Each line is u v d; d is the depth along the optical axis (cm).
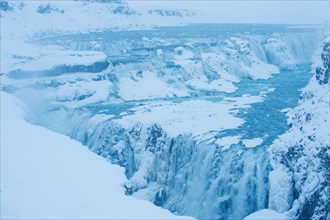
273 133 3294
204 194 2956
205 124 3525
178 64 5891
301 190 2284
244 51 7269
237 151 2947
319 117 2588
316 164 2242
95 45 6756
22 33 8456
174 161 3203
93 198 1317
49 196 1316
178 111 4056
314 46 9156
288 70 7494
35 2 10775
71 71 5041
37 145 1891
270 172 2575
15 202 1252
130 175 3431
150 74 5575
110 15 12750
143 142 3456
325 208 2059
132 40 7369
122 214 1205
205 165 3027
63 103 4500
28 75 4834
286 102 4500
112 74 5312
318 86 3066
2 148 1812
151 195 3050
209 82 5731
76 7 11994
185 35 8850
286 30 10519
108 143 3706
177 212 2978
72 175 1513
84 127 4038
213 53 6838
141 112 4084
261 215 2286
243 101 4594
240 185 2806
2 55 5659
